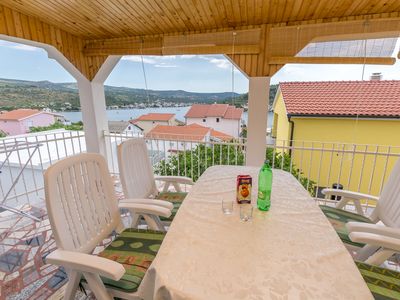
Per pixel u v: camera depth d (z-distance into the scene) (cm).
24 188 330
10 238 224
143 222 172
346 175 422
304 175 450
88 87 369
